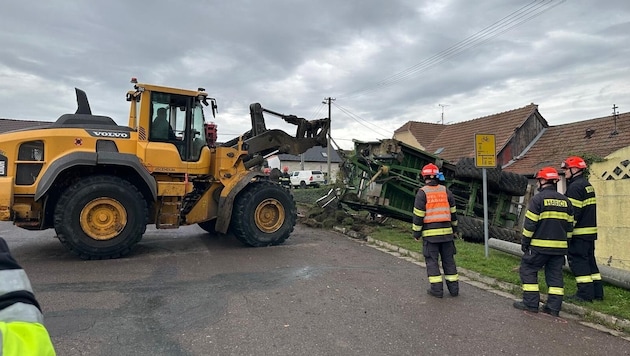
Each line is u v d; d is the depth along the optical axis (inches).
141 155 313.0
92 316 185.6
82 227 281.4
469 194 439.8
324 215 493.4
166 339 163.5
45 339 46.6
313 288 233.9
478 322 189.6
